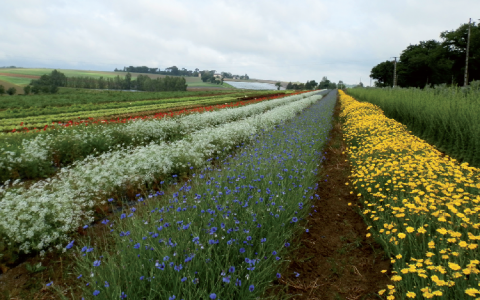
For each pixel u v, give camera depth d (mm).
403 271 2551
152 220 3537
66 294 3049
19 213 4168
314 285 3141
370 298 2893
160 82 115188
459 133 8469
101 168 6051
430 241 3090
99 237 4219
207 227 3328
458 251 2840
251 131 10617
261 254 3246
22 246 3732
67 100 39594
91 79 120438
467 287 2461
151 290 2510
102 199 5219
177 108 27016
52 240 3930
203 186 4961
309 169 6203
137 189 5914
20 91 83562
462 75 48438
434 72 51375
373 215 4195
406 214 3998
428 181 4840
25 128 15109
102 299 2436
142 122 12281
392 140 8117
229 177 5035
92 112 23594
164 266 2586
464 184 4609
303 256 3672
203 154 7656
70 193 4789
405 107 14305
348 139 10430
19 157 8039
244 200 4188
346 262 3551
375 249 3771
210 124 14445
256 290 2709
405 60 61719
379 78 72875
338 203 5387
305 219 4660
